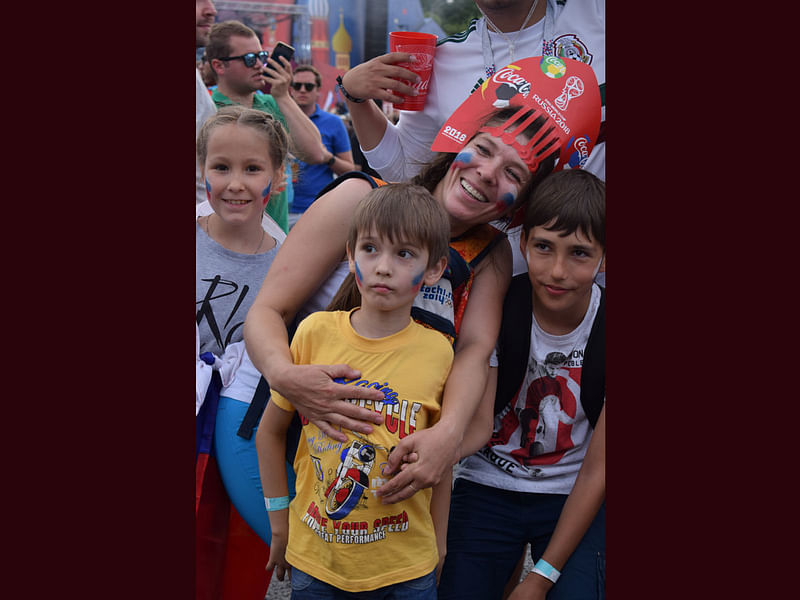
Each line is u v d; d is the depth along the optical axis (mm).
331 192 2539
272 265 2539
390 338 2342
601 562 2588
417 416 2318
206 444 2697
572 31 2607
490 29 2643
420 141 2723
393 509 2324
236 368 2701
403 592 2359
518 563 2842
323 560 2352
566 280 2521
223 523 2811
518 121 2496
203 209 2666
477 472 2723
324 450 2342
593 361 2609
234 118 2615
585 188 2484
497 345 2621
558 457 2678
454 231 2590
